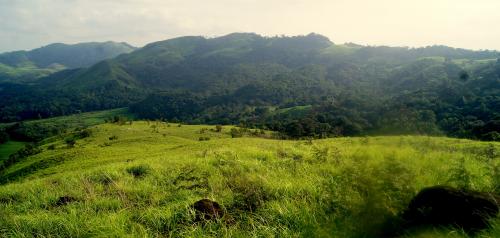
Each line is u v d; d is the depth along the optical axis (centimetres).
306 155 1141
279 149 1391
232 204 636
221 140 4822
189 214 559
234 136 8669
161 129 10131
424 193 495
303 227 501
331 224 491
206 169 1026
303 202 576
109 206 730
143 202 732
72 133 10031
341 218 507
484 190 600
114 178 1080
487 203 448
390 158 591
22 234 568
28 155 8012
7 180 4834
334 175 738
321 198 596
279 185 698
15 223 616
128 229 549
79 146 7450
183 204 644
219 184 797
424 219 462
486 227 423
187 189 805
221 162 1136
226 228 504
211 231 502
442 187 488
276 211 561
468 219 438
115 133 9062
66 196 836
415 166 714
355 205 511
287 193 647
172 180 944
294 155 1190
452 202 456
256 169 973
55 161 5153
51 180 1334
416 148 979
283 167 956
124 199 762
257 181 723
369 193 514
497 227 407
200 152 1648
